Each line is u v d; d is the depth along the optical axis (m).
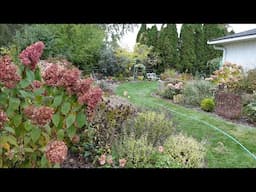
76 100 2.30
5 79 2.01
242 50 10.69
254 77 8.15
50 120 2.20
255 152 4.20
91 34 12.17
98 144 3.53
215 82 8.77
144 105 6.73
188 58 16.22
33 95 2.24
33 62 2.25
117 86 10.75
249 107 6.22
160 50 16.09
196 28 16.45
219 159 3.83
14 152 2.11
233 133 5.12
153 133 4.02
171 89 8.78
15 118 2.13
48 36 10.48
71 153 3.38
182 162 3.37
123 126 4.11
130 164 3.27
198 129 5.25
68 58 11.24
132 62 13.93
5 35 11.23
